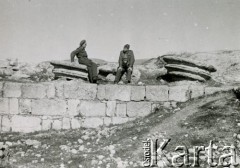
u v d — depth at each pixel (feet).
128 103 51.72
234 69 64.03
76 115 51.49
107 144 42.29
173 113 48.19
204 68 56.24
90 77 56.39
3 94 50.88
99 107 51.75
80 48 57.00
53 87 51.62
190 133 41.19
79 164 37.09
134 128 46.24
